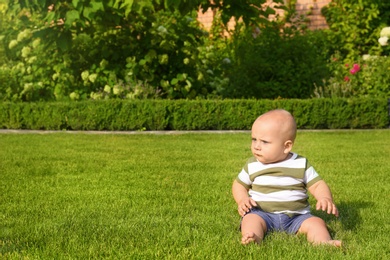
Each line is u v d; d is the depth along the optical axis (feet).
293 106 41.45
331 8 55.83
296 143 33.42
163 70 45.24
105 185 20.36
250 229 12.79
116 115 40.19
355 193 18.95
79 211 16.19
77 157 27.25
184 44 46.21
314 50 49.06
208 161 26.22
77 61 44.37
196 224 14.60
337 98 41.78
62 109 40.45
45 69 44.93
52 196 18.42
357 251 12.13
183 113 40.73
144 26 44.73
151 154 28.50
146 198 18.16
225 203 17.22
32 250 12.25
